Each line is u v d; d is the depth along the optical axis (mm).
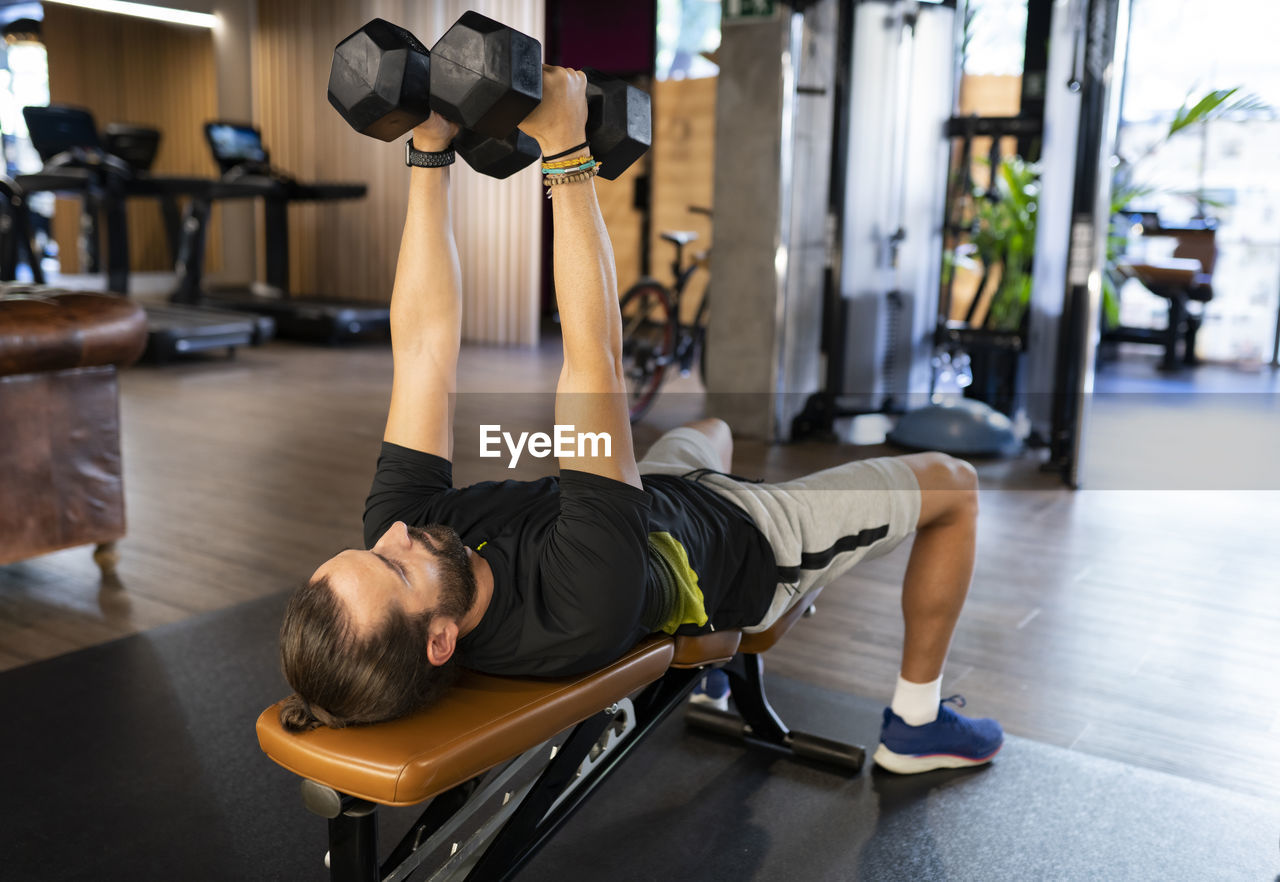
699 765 1869
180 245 7957
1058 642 2432
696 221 7641
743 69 4328
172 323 6113
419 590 1077
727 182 4441
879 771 1844
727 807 1729
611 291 1152
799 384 4676
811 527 1512
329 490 3582
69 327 2486
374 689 1045
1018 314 4750
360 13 7641
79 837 1622
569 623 1151
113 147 7012
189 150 8625
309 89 8133
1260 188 6676
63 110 6570
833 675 2240
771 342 4457
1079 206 3725
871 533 1551
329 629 1036
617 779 1819
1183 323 6898
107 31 8023
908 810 1721
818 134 4516
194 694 2092
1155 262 6625
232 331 6211
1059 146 4156
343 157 8055
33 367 2443
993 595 2732
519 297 7137
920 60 4633
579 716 1205
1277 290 6758
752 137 4348
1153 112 6773
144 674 2176
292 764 1074
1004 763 1870
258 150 7367
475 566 1173
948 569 1689
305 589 1071
